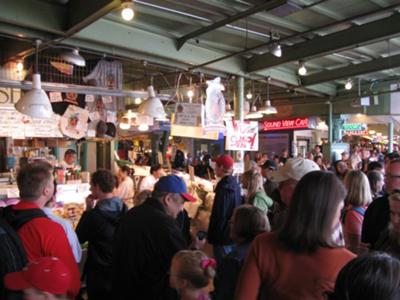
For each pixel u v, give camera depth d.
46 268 1.45
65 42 4.95
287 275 1.36
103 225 2.78
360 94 9.77
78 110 6.46
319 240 1.34
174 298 2.14
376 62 7.47
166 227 2.19
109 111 6.90
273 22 5.30
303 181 1.40
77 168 6.04
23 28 4.54
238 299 1.43
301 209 1.36
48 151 7.72
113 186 2.92
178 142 13.94
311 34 5.83
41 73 6.61
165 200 2.34
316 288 1.30
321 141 13.11
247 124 6.58
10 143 7.73
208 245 4.43
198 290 1.91
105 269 2.78
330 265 1.32
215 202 4.10
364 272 0.96
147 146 14.40
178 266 1.95
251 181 4.24
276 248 1.40
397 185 2.54
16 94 6.22
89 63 7.02
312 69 8.37
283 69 8.13
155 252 2.17
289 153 12.32
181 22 5.36
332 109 11.09
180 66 6.34
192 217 5.32
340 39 5.55
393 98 10.34
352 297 0.96
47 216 2.09
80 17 4.30
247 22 5.30
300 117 12.07
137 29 5.42
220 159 4.52
